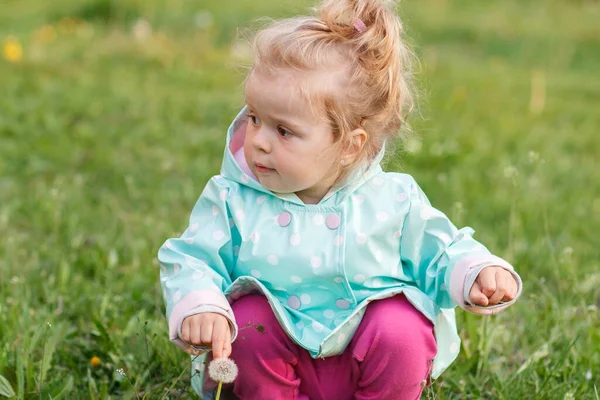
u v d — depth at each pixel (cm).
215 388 288
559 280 411
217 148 705
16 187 590
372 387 272
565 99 1016
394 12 283
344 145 270
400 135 292
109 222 519
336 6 272
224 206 280
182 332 253
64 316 383
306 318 273
